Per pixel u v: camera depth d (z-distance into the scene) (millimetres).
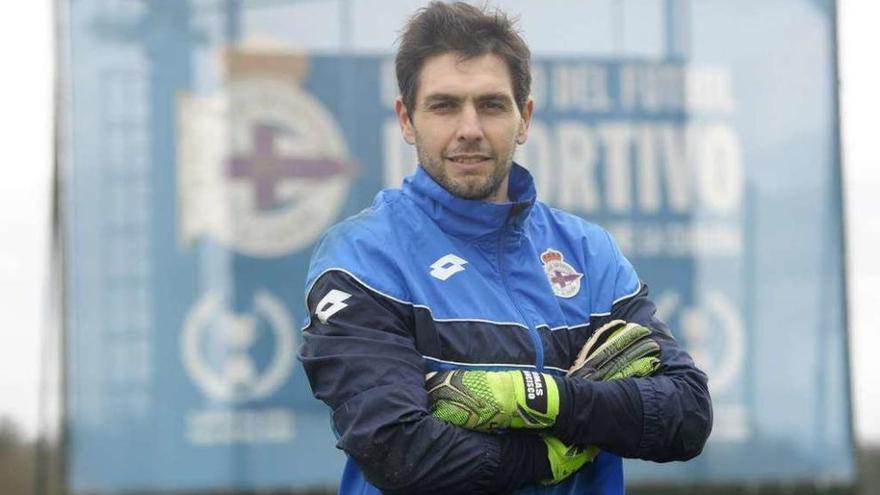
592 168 9461
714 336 9523
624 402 2996
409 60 3145
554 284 3188
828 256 9664
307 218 9078
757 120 9656
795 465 9523
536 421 2939
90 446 8695
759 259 9617
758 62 9680
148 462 8742
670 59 9555
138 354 8773
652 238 9516
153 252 8852
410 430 2916
